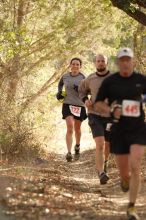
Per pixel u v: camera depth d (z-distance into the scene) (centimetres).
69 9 4162
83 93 2436
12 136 3053
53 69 4662
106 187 2389
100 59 2334
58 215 1625
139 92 1680
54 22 4162
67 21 4134
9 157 2894
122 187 1841
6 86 3881
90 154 3850
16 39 3600
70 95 3031
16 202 1716
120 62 1662
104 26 4519
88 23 4344
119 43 4725
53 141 4491
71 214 1658
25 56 3978
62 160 3594
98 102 1712
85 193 2148
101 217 1669
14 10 3928
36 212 1628
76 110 3033
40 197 1841
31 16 4116
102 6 4212
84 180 2648
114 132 1712
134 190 1633
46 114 4384
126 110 1672
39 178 2269
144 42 4197
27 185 1989
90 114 2339
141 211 1809
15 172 2331
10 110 3444
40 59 4272
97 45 4706
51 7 4116
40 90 4312
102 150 2288
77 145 3152
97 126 2308
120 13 4284
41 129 4022
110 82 1694
